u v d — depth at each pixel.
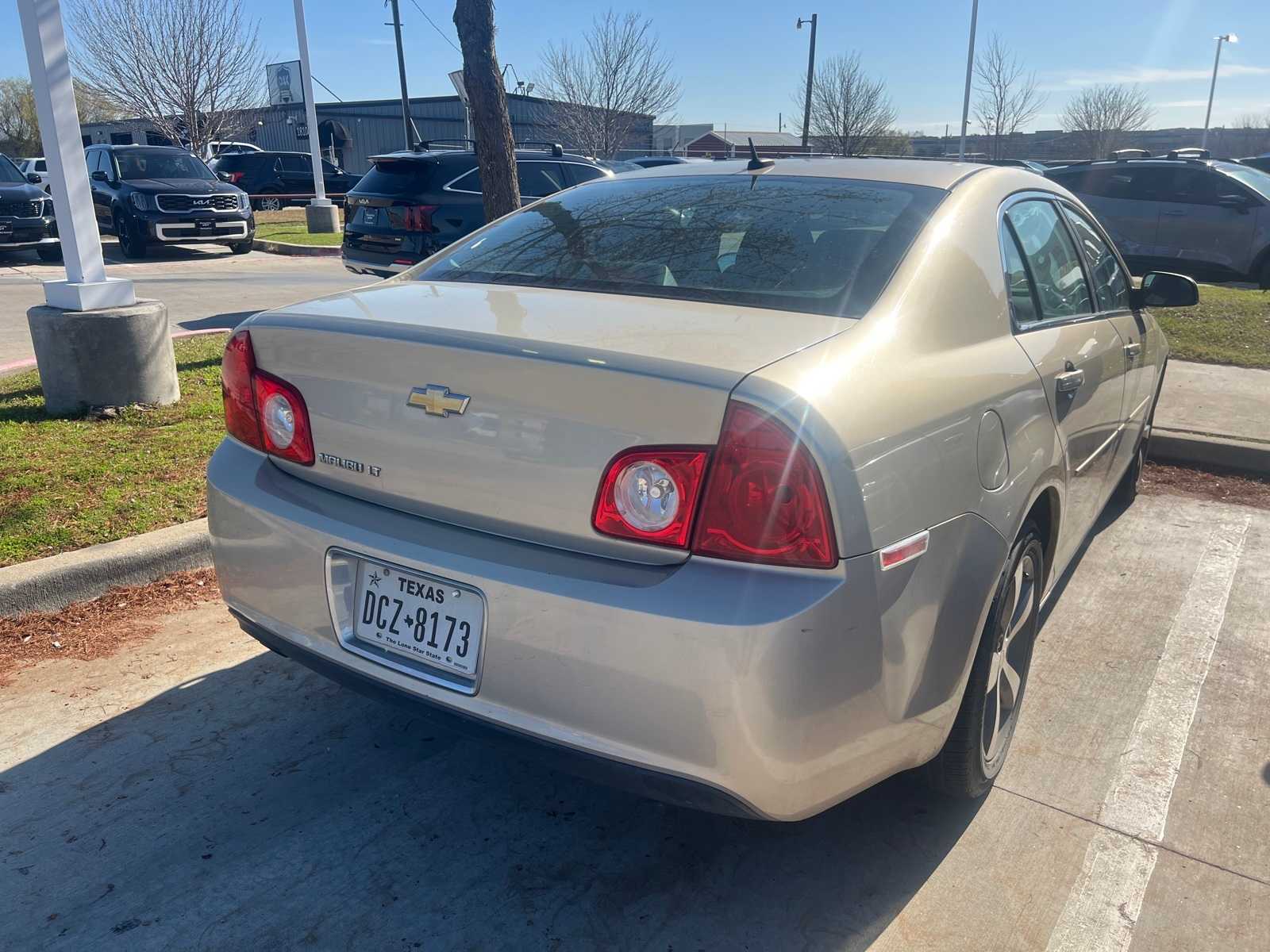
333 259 16.67
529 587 2.01
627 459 1.95
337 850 2.53
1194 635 3.71
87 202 5.53
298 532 2.37
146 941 2.22
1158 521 4.88
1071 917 2.35
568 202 3.21
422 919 2.31
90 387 5.55
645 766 1.97
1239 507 5.11
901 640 2.05
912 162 3.17
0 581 3.49
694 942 2.26
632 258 2.70
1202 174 13.69
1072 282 3.37
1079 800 2.77
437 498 2.20
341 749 2.94
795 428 1.86
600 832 2.62
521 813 2.69
